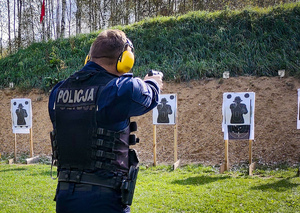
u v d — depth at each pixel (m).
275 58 9.95
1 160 10.31
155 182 6.32
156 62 11.92
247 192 5.28
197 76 10.54
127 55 1.86
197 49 11.55
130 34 13.43
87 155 1.72
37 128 11.64
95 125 1.72
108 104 1.71
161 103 8.12
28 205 5.06
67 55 14.06
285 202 4.72
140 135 9.91
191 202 4.91
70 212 1.71
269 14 11.65
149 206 4.82
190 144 8.98
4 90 13.47
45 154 10.62
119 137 1.75
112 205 1.68
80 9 23.17
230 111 7.26
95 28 23.38
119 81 1.77
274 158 7.67
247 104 7.17
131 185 1.74
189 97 10.12
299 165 7.08
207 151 8.59
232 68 10.28
